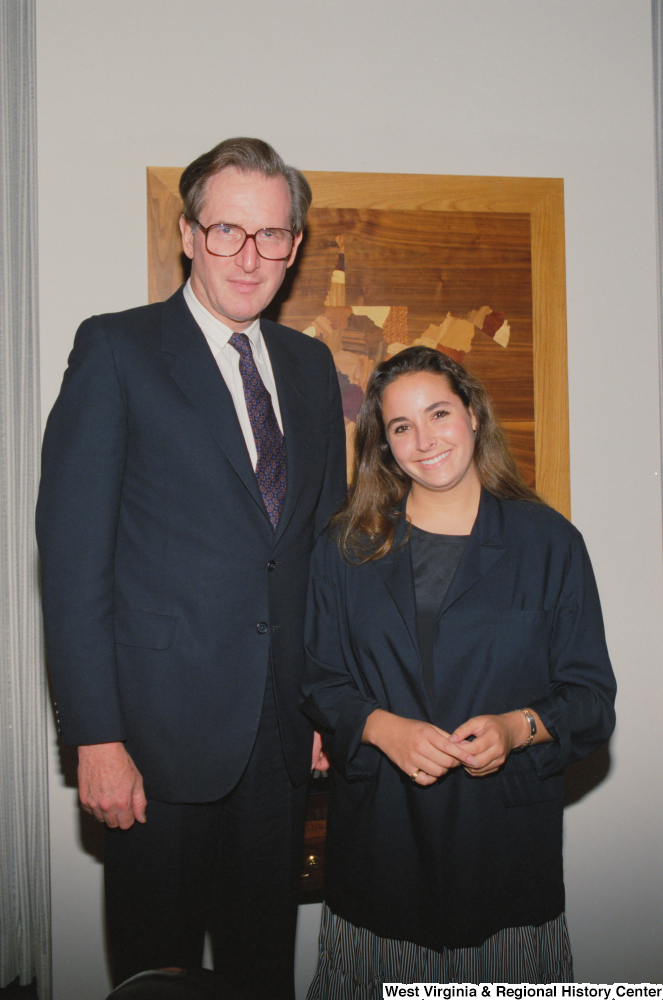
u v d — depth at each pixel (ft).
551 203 6.69
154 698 4.24
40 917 6.23
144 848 4.41
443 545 4.57
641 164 6.86
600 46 6.78
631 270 6.86
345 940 4.50
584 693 4.31
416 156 6.53
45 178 6.08
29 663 6.20
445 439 4.35
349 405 6.48
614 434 6.85
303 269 6.37
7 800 6.20
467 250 6.59
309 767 4.89
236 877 4.73
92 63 6.11
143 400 4.26
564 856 6.84
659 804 6.91
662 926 6.91
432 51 6.55
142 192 6.19
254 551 4.40
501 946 4.29
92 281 6.15
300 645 4.73
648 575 6.91
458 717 4.28
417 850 4.30
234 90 6.28
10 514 6.14
